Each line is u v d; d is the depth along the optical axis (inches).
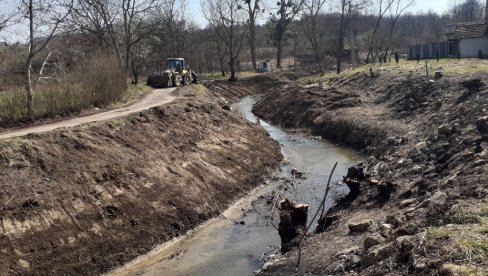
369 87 1161.4
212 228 485.7
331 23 2719.0
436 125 642.2
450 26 1932.8
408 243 245.8
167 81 1395.2
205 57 2672.2
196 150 638.5
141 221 453.4
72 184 445.1
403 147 608.7
